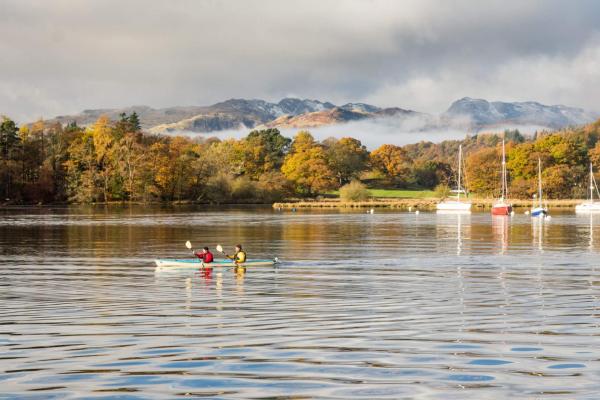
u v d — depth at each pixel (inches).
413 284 1588.3
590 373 820.6
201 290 1492.4
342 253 2386.8
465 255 2310.5
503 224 4471.0
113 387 773.3
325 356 899.4
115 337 1012.5
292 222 4662.9
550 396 741.9
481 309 1245.1
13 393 752.3
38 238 3080.7
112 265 1979.6
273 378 805.2
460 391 757.9
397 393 751.7
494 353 912.9
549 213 6540.4
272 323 1116.5
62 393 752.3
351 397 740.0
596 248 2596.0
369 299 1364.4
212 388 769.6
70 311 1230.9
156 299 1369.3
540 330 1055.0
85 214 5807.1
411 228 3986.2
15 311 1232.8
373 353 914.1
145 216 5492.1
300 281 1641.2
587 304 1299.2
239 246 1962.4
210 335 1025.5
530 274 1784.0
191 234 3390.7
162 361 877.2
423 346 952.3
